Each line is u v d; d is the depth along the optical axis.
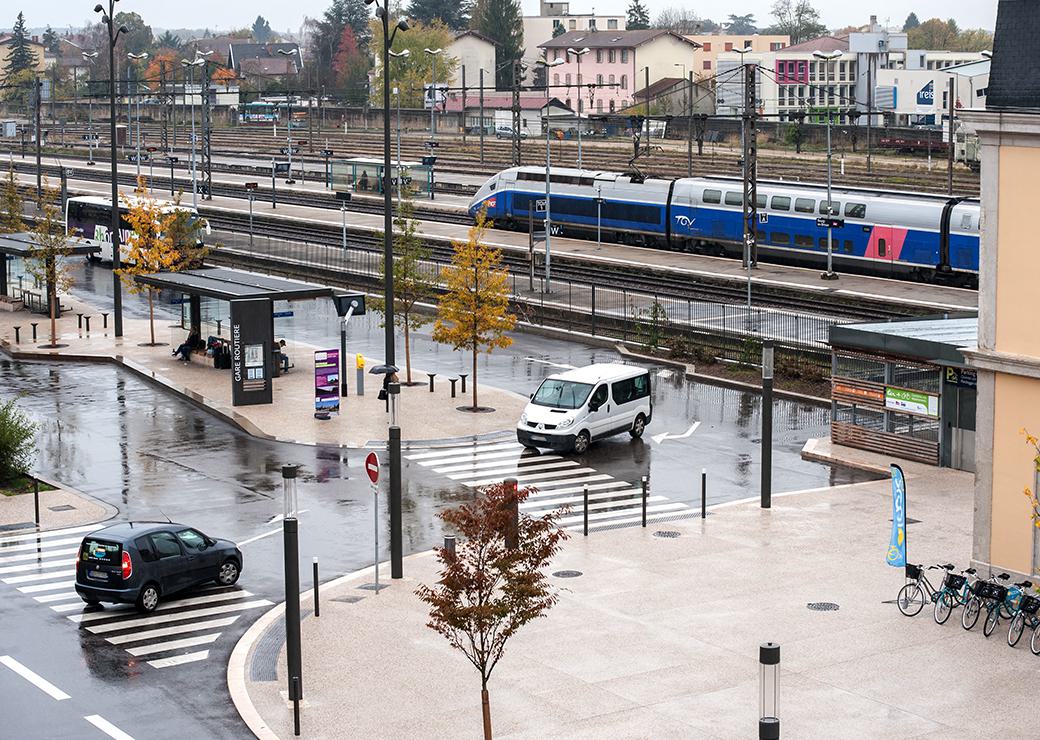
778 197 91.75
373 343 70.00
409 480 46.25
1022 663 29.91
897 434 48.56
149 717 27.81
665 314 70.12
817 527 40.53
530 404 50.62
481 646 26.05
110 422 54.34
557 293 80.94
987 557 35.22
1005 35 34.34
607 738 25.97
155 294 85.06
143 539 34.16
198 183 149.38
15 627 33.12
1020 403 34.25
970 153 143.88
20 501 43.69
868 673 29.23
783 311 71.94
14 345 68.94
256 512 42.53
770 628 32.00
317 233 113.69
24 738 26.80
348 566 37.47
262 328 55.94
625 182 102.94
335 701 28.12
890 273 85.56
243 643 31.69
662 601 33.97
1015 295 34.22
